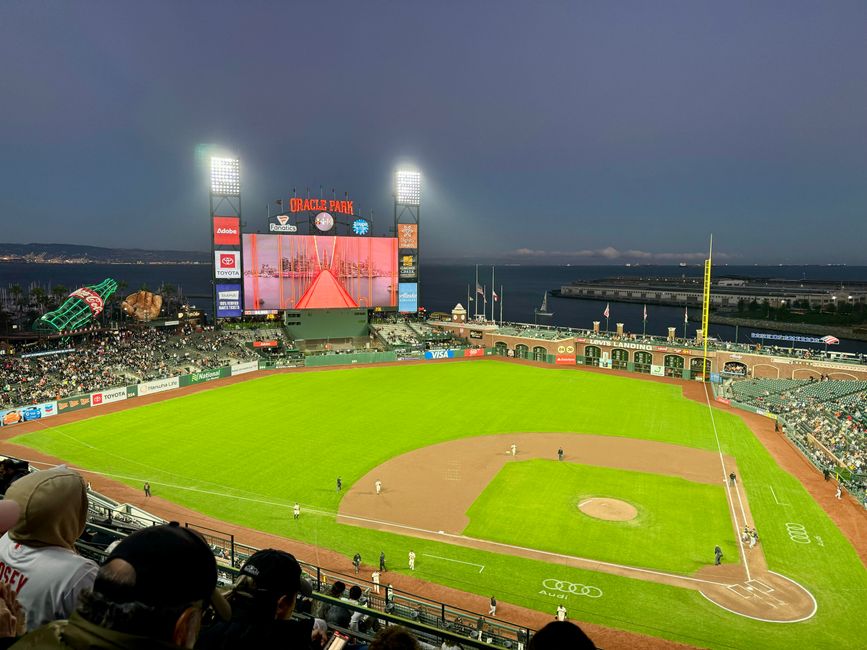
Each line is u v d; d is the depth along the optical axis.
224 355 101.06
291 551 39.66
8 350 86.25
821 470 55.12
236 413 73.31
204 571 3.24
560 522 44.38
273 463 56.03
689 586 35.88
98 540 13.49
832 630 31.67
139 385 81.19
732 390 85.00
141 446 60.25
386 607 30.33
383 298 119.75
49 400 71.25
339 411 74.94
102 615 2.94
